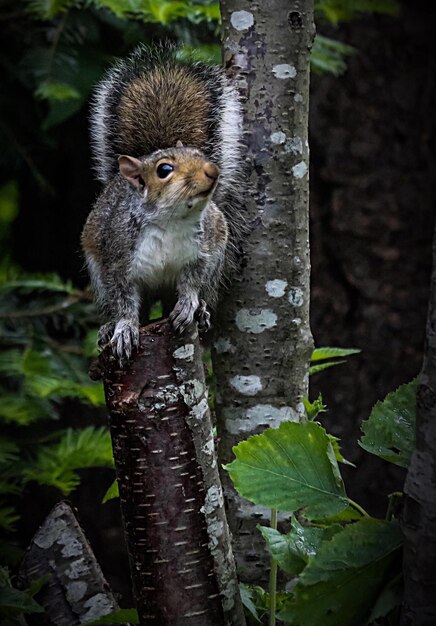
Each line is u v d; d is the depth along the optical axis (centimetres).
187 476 502
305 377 631
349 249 1184
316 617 477
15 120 1016
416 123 1196
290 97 611
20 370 834
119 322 632
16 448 842
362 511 496
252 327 619
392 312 1195
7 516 927
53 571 572
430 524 446
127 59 735
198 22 850
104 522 1161
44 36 950
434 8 1198
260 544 618
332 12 924
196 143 693
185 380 504
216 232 623
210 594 505
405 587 461
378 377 1195
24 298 1021
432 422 443
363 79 1181
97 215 680
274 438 504
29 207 1144
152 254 633
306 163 624
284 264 618
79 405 1119
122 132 705
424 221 1198
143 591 507
